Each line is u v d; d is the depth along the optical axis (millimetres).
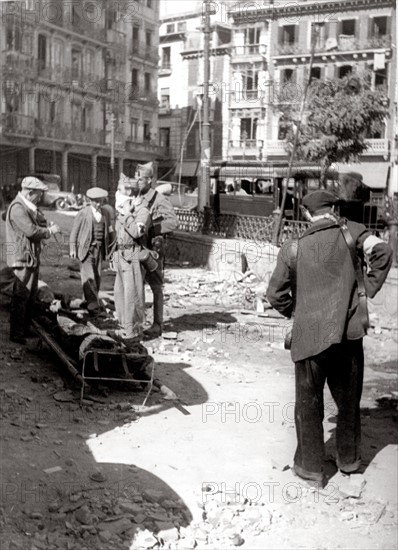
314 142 14961
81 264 8641
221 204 18234
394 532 3779
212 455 4676
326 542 3646
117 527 3646
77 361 6062
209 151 17781
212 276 14250
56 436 4824
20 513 3711
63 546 3441
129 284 7172
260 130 31109
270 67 35906
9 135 33906
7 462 4324
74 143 36750
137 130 43344
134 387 5996
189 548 3529
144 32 44469
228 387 6324
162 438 4926
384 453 4844
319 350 4129
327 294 4180
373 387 6684
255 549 3559
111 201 19656
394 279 10203
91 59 39312
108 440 4832
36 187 6781
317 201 4340
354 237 4242
